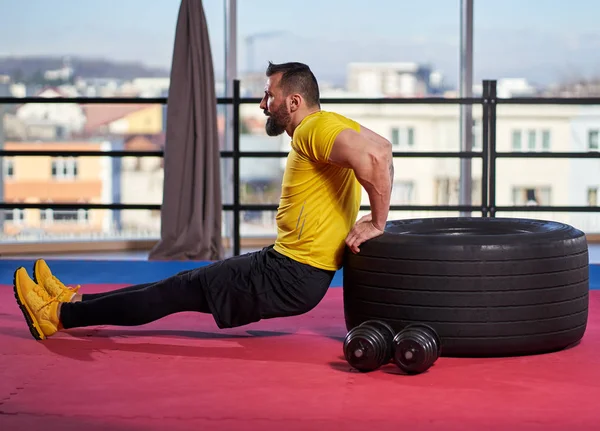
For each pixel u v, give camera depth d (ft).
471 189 22.50
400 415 7.79
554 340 9.96
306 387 8.70
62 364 9.64
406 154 19.99
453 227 11.70
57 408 8.04
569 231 10.32
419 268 9.74
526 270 9.74
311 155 9.74
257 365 9.61
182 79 19.74
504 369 9.39
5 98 20.12
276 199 22.85
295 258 10.10
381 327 9.48
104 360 9.83
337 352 10.25
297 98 10.07
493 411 7.89
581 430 7.37
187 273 10.52
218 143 20.03
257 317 10.32
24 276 10.75
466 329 9.68
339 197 10.11
